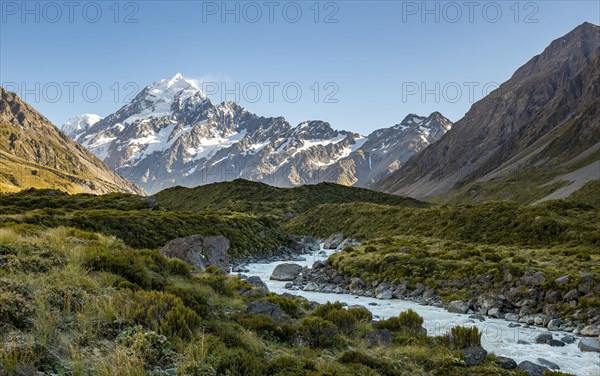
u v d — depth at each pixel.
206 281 21.45
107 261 15.96
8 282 11.98
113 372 9.12
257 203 156.88
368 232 91.00
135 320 12.06
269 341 14.71
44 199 89.44
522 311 28.59
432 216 81.31
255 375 10.98
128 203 95.56
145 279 16.12
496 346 20.86
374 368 13.37
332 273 45.25
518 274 32.91
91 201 93.94
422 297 34.84
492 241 62.66
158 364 10.15
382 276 40.34
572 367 17.84
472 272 36.09
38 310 10.88
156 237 57.94
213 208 154.75
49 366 9.04
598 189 146.75
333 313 18.95
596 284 28.58
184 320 12.24
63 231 21.11
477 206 76.56
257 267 60.12
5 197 94.06
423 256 43.75
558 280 30.00
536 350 20.28
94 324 11.27
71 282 13.35
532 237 59.19
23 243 16.00
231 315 16.72
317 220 115.56
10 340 9.41
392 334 18.16
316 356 13.70
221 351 11.38
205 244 47.34
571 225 58.28
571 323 25.61
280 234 90.44
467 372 14.26
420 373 14.01
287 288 41.41
